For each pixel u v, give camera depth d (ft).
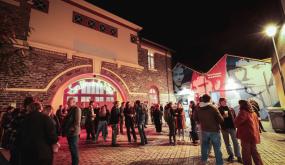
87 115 30.17
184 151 21.70
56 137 10.14
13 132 16.35
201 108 15.44
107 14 45.88
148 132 37.50
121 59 47.91
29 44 31.12
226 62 55.26
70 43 37.86
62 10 37.65
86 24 41.70
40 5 34.24
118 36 48.49
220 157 14.28
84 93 39.19
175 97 64.54
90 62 40.81
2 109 27.35
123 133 36.35
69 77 36.47
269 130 33.96
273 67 42.98
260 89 48.19
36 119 9.85
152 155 20.16
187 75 62.95
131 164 17.19
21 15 31.22
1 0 29.40
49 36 34.55
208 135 14.82
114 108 26.13
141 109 26.48
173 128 25.73
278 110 31.30
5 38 10.00
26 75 30.45
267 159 17.47
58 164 17.58
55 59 34.83
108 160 18.54
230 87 53.47
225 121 17.65
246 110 14.48
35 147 9.27
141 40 55.11
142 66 53.47
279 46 36.04
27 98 13.08
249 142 13.89
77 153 14.93
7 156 19.04
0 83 27.66
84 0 41.14
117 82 45.37
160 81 59.62
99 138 31.40
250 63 50.65
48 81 33.17
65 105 35.35
